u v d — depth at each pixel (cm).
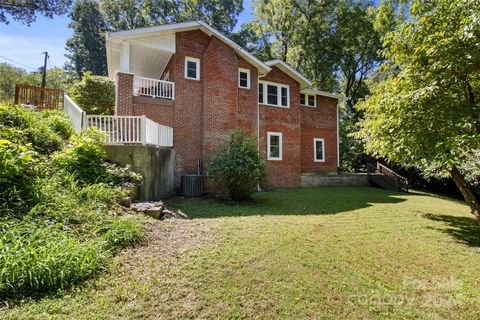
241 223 595
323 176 1592
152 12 3070
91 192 531
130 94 1002
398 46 668
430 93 536
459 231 636
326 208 849
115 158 751
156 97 1048
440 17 598
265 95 1430
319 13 2300
